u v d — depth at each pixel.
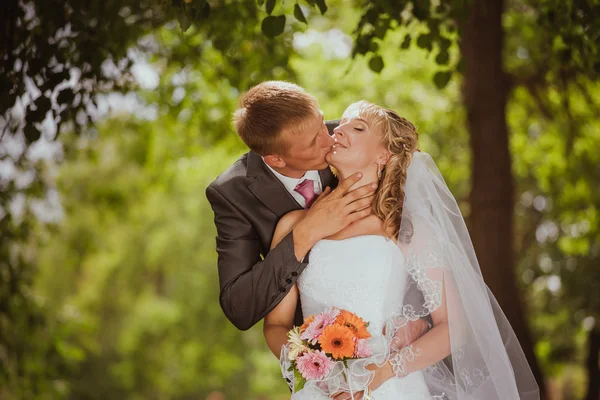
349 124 2.96
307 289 2.94
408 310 2.81
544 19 4.17
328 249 2.90
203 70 7.08
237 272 3.02
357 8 6.79
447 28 4.31
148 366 18.61
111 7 4.37
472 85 6.82
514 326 6.59
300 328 2.76
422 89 9.57
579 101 8.05
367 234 2.91
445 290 2.79
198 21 3.50
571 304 11.45
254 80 6.13
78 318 7.75
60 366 7.30
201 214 18.95
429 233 2.80
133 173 11.57
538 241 12.72
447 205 2.95
